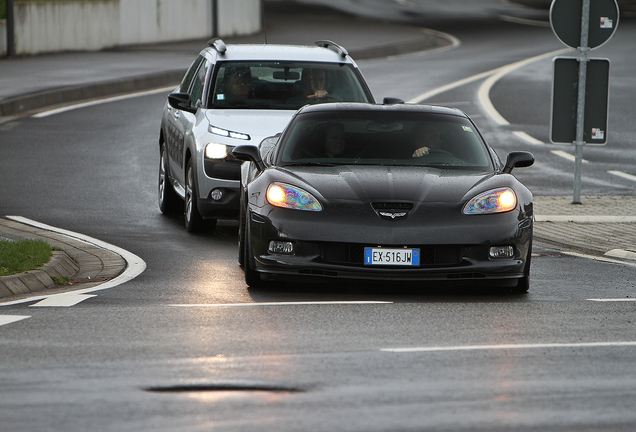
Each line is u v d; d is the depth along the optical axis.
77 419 17.33
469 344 23.20
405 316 26.44
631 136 74.62
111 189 50.75
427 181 30.47
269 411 17.84
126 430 16.78
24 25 107.75
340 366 21.00
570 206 49.09
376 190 29.86
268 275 29.84
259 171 32.50
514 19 183.38
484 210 29.58
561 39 49.19
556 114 49.78
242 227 34.06
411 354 22.14
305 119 34.16
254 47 45.16
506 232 29.42
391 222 29.02
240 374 20.27
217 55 44.03
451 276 29.25
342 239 28.94
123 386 19.34
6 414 17.58
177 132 43.50
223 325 25.00
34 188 50.03
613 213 47.16
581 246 40.00
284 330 24.45
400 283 31.97
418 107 34.97
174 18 131.25
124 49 120.50
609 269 35.06
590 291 30.91
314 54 44.50
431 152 32.84
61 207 45.72
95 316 26.00
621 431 17.08
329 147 32.88
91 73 95.81
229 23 138.88
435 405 18.36
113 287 30.56
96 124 72.19
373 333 24.25
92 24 117.50
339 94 43.00
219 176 39.38
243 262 34.31
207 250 37.72
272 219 29.48
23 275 30.36
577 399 18.86
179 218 44.78
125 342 23.00
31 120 73.00
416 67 114.38
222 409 17.94
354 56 122.94
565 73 49.56
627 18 181.00
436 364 21.28
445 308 27.67
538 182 57.19
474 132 34.03
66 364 20.97
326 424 17.17
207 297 29.08
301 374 20.31
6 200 46.81
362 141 33.12
